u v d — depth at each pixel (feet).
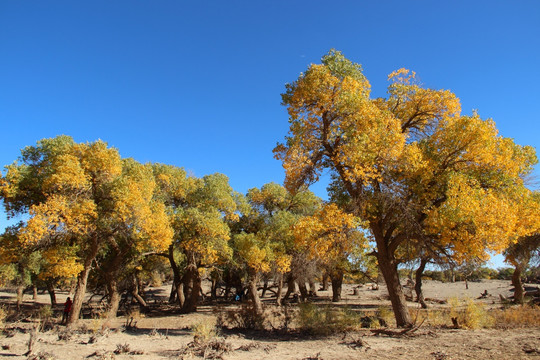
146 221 55.47
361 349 27.58
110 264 68.49
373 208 38.09
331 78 36.99
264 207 94.02
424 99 40.01
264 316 46.11
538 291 100.63
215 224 70.03
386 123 35.58
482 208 30.19
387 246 41.98
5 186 49.55
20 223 51.34
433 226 34.27
